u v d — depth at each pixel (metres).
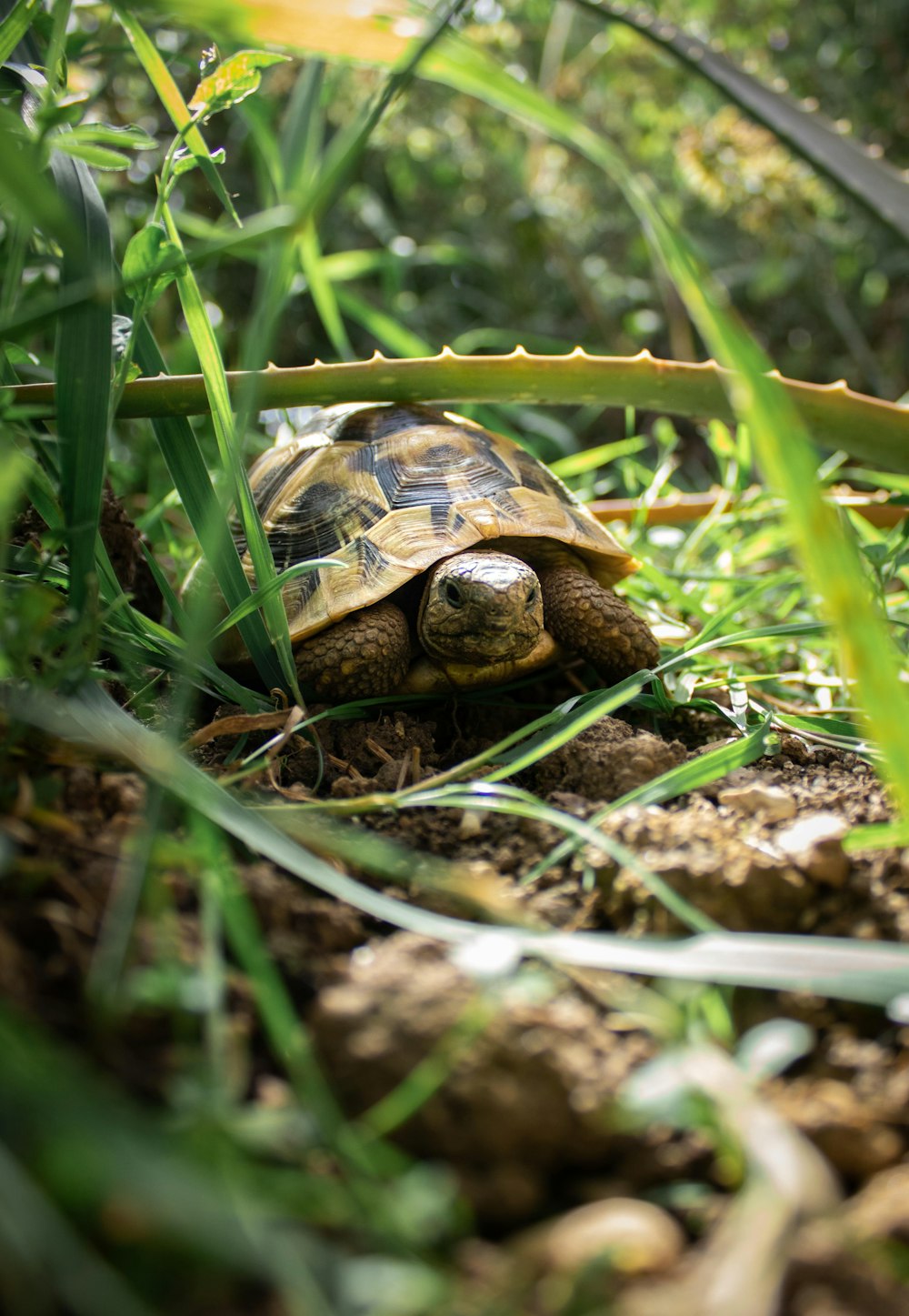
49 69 0.20
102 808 0.16
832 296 0.54
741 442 0.31
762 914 0.15
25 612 0.16
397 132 0.53
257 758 0.19
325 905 0.15
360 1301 0.09
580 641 0.24
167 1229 0.10
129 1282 0.10
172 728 0.15
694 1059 0.12
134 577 0.24
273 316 0.18
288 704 0.22
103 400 0.18
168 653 0.20
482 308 0.59
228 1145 0.10
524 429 0.47
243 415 0.18
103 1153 0.09
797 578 0.27
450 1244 0.11
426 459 0.25
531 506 0.25
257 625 0.21
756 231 0.50
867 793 0.19
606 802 0.19
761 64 0.53
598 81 0.55
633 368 0.23
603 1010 0.14
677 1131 0.12
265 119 0.31
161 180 0.20
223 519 0.16
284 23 0.17
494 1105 0.12
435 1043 0.12
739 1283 0.10
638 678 0.20
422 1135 0.12
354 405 0.27
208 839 0.14
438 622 0.23
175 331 0.43
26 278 0.28
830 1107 0.12
